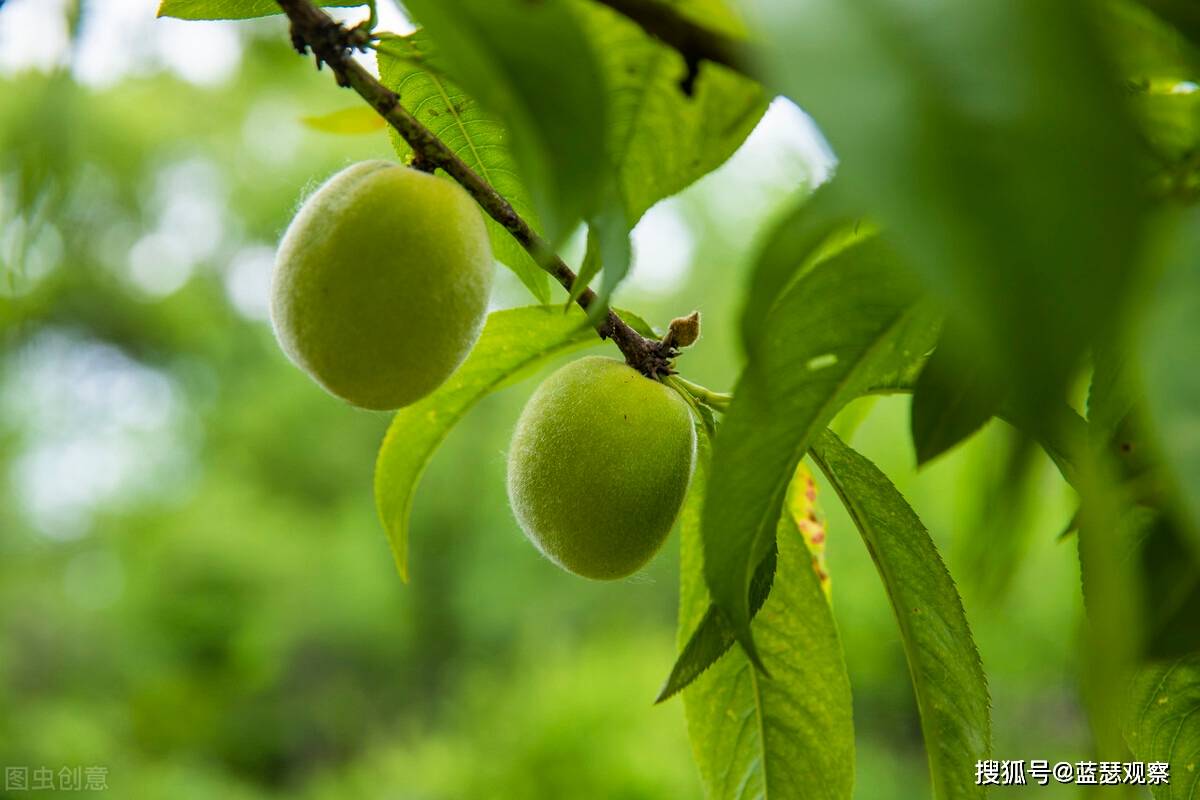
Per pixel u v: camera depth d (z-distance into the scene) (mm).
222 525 2496
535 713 1177
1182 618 327
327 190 370
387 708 2561
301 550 2541
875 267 327
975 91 177
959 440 322
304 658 2557
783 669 424
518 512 405
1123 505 323
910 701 1610
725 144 349
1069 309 163
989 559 295
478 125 392
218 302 3092
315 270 363
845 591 1459
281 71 1025
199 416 3018
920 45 183
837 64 185
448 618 2633
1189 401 217
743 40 312
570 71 287
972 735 388
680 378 408
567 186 288
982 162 172
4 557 2729
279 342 378
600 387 398
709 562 338
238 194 2822
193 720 2281
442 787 1250
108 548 2746
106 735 2125
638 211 353
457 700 2271
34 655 2508
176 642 2416
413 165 373
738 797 427
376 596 2510
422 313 364
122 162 2471
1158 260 230
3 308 863
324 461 2854
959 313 167
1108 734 243
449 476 2674
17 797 1819
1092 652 258
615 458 393
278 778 2418
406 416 424
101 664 2443
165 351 3074
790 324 330
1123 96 176
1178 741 377
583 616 2350
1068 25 178
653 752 1138
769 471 337
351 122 442
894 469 1136
